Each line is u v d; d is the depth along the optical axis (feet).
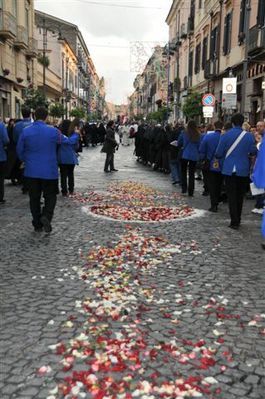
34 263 20.61
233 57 83.05
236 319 15.08
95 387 10.95
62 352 12.62
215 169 33.01
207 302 16.44
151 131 69.15
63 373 11.65
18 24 110.11
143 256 21.84
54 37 214.48
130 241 24.50
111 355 12.41
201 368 11.99
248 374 11.82
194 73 126.72
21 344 13.14
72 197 39.24
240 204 28.60
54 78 179.93
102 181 51.03
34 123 26.11
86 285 17.89
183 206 35.99
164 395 10.79
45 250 22.72
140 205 36.09
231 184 28.09
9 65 104.88
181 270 19.97
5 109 104.68
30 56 125.80
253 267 20.65
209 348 13.06
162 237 25.68
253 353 12.89
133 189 44.47
